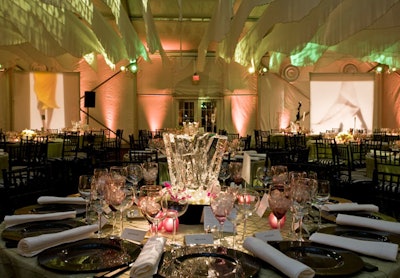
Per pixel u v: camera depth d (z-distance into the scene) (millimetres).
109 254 1420
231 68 13633
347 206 2037
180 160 2154
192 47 13531
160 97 13711
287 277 1228
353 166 6332
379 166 4629
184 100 13844
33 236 1606
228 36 4309
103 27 4477
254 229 1834
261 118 13570
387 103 13281
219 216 1545
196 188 2113
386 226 1692
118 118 13203
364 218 1771
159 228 1777
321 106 13203
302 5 2674
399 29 4688
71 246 1454
